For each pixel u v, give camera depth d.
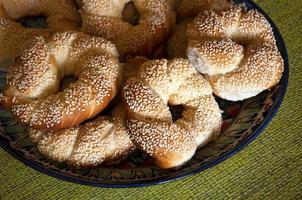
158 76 0.46
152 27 0.52
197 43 0.48
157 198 0.45
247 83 0.47
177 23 0.56
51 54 0.49
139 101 0.45
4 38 0.54
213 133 0.47
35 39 0.49
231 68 0.48
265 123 0.46
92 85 0.46
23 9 0.57
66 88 0.47
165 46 0.54
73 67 0.49
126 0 0.55
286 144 0.48
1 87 0.51
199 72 0.49
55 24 0.55
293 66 0.54
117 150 0.45
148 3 0.54
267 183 0.46
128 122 0.45
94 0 0.53
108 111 0.49
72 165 0.45
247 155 0.47
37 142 0.46
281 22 0.59
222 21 0.49
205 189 0.45
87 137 0.45
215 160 0.43
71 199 0.45
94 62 0.48
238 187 0.45
